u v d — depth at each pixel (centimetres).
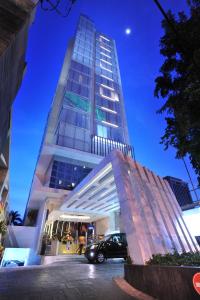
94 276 816
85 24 5322
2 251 1959
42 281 720
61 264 1317
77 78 3650
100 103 3594
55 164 2528
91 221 2620
